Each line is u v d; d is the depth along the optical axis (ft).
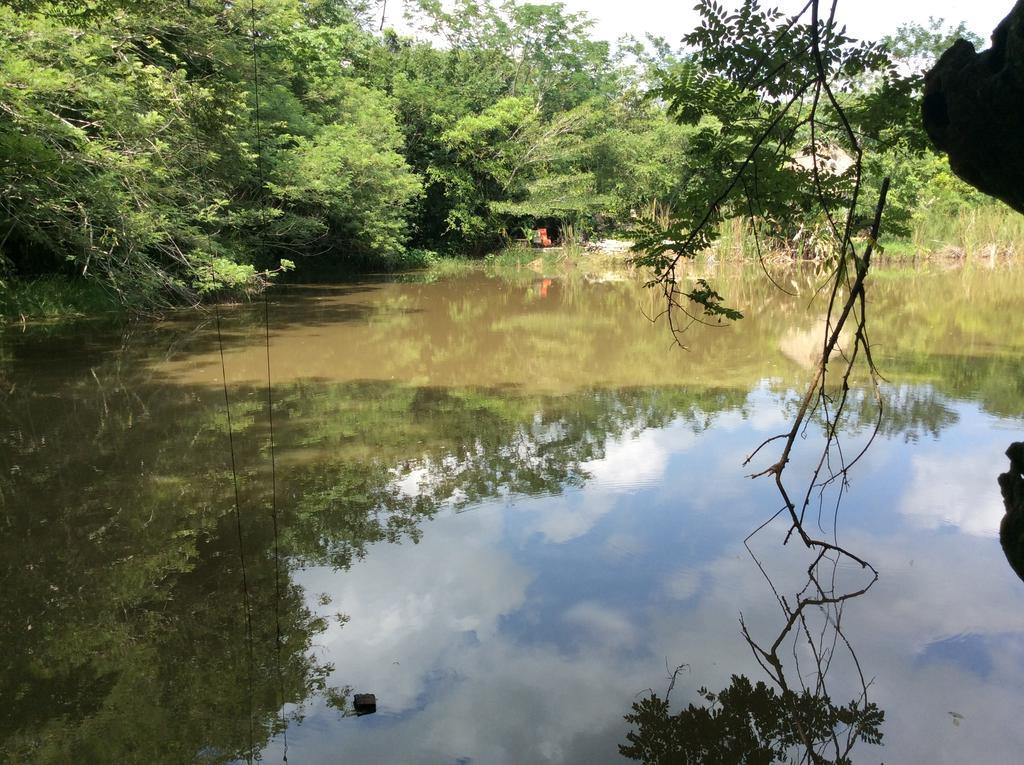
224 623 11.18
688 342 34.17
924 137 11.59
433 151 80.64
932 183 67.51
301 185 52.29
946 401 22.84
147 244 39.58
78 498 15.78
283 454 18.61
